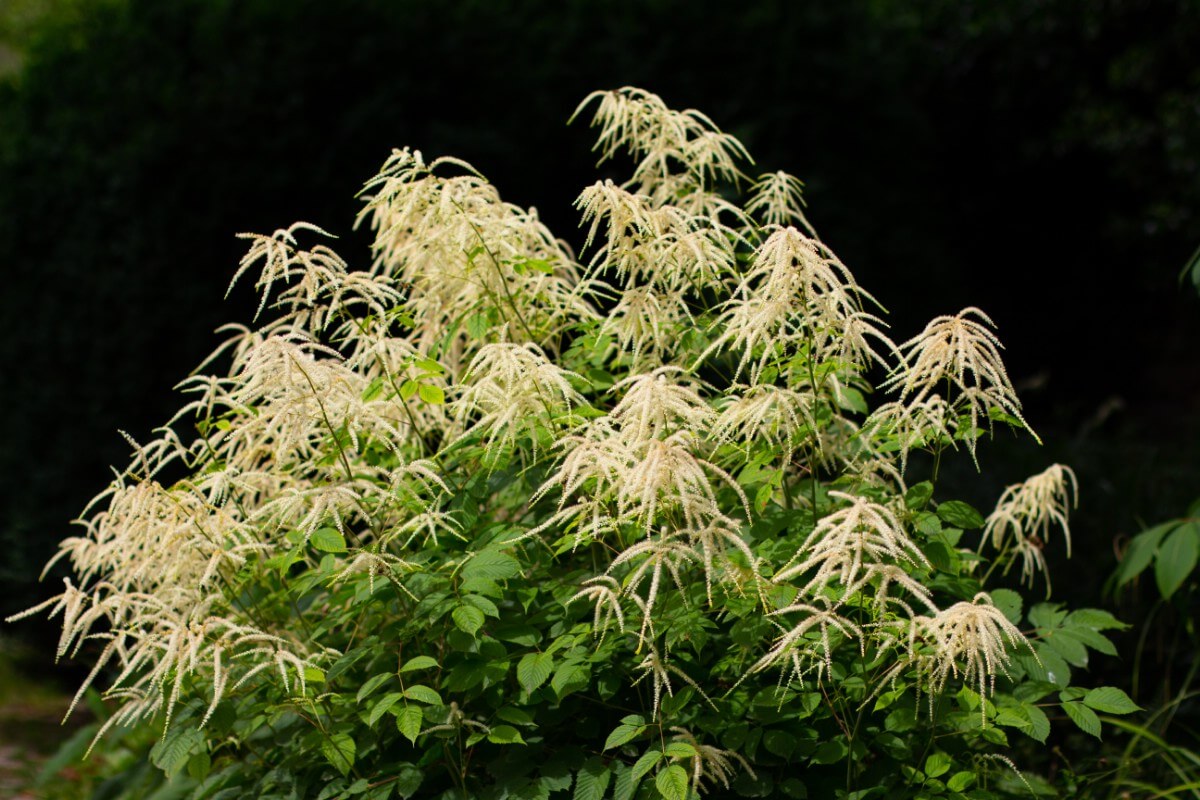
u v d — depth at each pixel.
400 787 2.40
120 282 5.55
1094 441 5.65
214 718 2.40
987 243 9.03
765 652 2.46
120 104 5.61
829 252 2.21
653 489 1.98
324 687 2.62
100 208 5.55
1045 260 8.96
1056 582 4.21
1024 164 8.84
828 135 5.54
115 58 5.69
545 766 2.38
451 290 2.86
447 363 2.99
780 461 2.71
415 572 2.46
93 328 5.62
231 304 5.54
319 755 2.62
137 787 3.77
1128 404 8.65
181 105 5.46
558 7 5.56
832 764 2.45
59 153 5.61
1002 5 8.76
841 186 5.53
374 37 5.43
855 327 2.25
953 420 2.43
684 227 2.52
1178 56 8.28
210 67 5.51
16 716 5.44
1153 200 8.53
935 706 2.35
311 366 2.26
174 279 5.51
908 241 5.86
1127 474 4.82
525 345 2.52
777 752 2.27
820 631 2.29
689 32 5.45
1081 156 8.77
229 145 5.43
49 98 5.77
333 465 2.68
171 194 5.46
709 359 2.99
